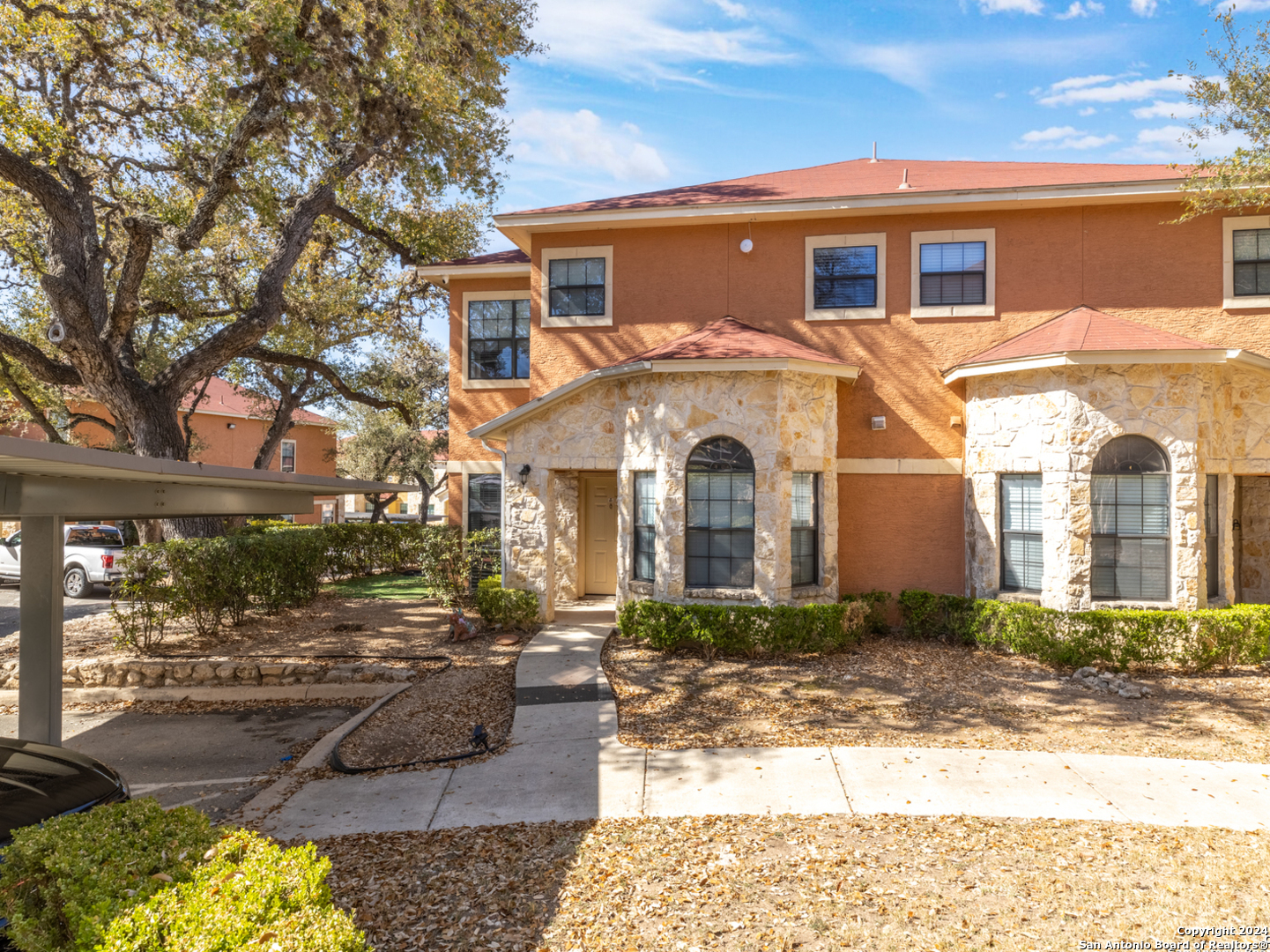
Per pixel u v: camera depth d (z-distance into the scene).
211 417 31.75
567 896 4.72
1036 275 12.77
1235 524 12.55
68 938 3.31
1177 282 12.40
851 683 9.55
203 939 2.86
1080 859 5.09
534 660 10.65
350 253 23.86
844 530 13.23
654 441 11.86
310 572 15.94
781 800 6.14
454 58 16.34
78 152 14.56
